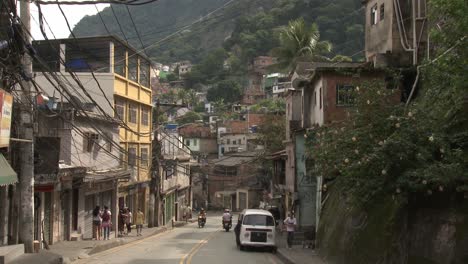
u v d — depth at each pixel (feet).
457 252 34.86
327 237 68.33
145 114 135.13
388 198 49.78
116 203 108.47
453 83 35.42
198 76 321.52
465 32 34.17
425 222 40.96
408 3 79.00
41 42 96.78
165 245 87.97
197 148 281.74
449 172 35.63
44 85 104.73
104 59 112.57
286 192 114.62
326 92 81.00
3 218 60.80
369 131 44.73
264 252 83.46
